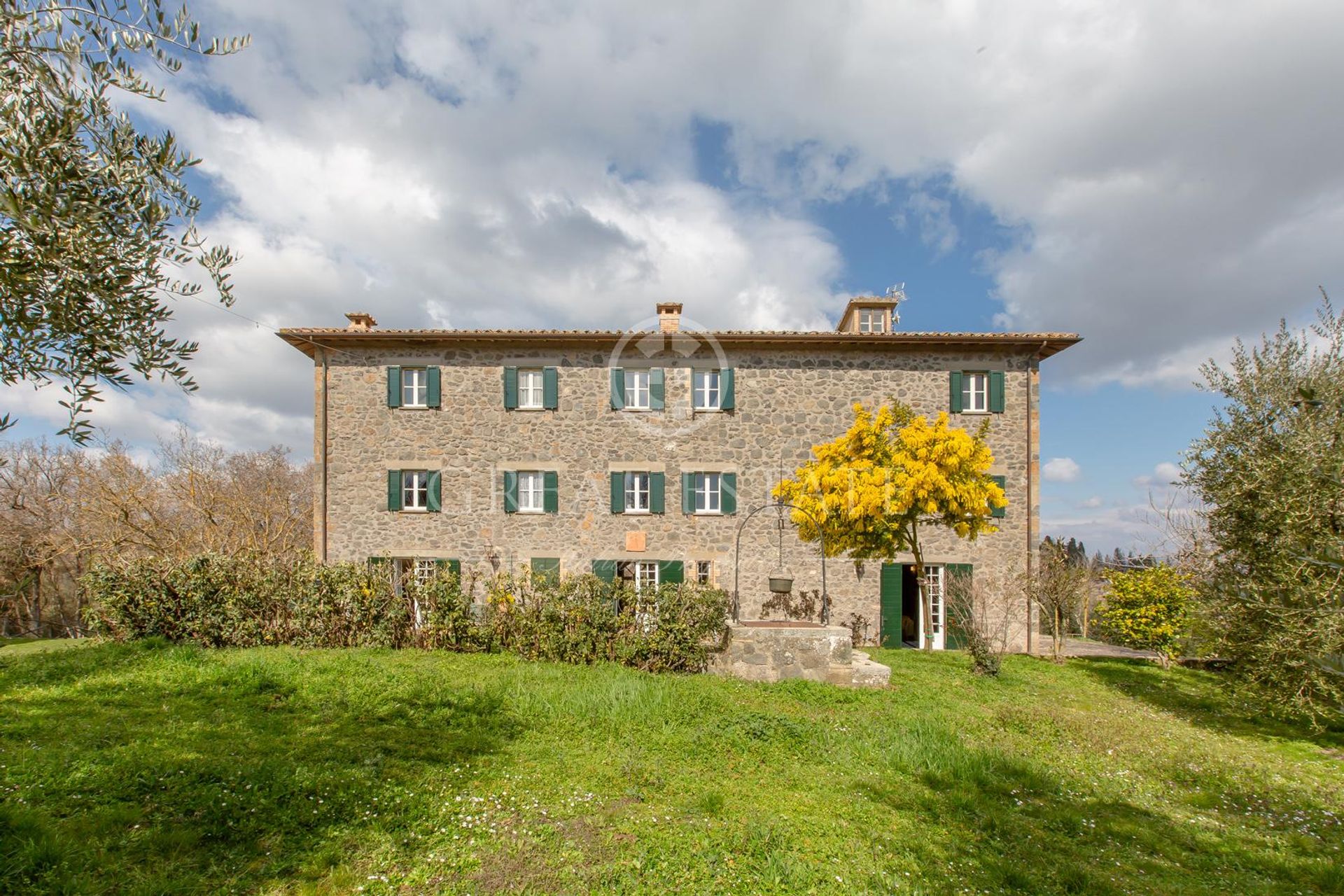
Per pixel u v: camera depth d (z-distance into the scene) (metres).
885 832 4.20
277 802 3.77
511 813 3.93
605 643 8.71
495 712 5.98
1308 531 7.22
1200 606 8.73
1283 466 7.44
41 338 3.34
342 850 3.36
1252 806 5.27
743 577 13.55
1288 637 7.41
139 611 8.84
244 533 19.75
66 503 20.34
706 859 3.55
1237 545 8.15
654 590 8.96
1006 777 5.47
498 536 13.55
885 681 8.54
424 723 5.54
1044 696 8.94
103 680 6.37
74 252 3.07
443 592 9.14
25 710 5.34
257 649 8.52
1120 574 12.51
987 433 13.14
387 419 13.69
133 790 3.75
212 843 3.33
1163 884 3.75
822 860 3.70
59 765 4.00
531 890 3.14
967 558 13.61
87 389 3.49
